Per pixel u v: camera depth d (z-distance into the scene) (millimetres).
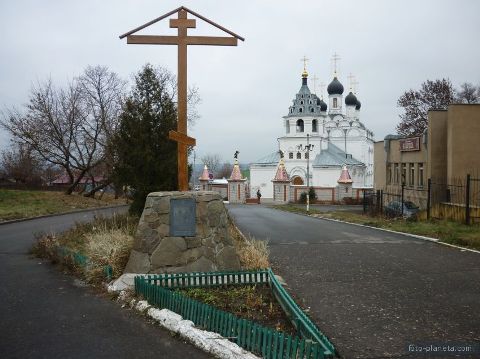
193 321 6242
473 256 11352
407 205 23312
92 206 32062
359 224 20266
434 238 14500
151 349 5617
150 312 6723
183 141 9445
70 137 34719
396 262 10555
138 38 9602
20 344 5777
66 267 9984
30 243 14172
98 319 6676
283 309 6602
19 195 30781
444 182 22719
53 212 25797
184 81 9594
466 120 21281
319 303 7207
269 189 66938
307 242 13875
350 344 5547
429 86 46094
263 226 19234
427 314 6664
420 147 24531
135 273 8227
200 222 8500
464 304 7164
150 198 8477
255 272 8008
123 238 10195
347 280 8734
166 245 8344
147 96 15406
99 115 34688
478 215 18125
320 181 64562
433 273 9359
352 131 75875
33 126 33156
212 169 122188
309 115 66750
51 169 57031
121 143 15094
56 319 6691
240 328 5535
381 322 6320
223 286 7812
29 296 7895
